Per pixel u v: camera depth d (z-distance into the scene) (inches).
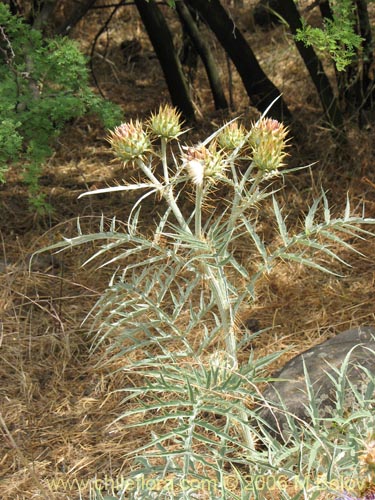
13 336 89.2
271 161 44.9
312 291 93.1
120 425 75.5
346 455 44.8
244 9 171.2
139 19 180.1
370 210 107.5
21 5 132.5
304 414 65.6
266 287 94.4
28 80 100.3
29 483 68.6
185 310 90.0
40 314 93.9
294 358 74.0
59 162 133.0
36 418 77.9
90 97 97.9
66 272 101.5
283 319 89.0
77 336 89.0
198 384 43.8
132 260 102.5
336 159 117.1
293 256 45.2
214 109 145.5
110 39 176.1
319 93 118.3
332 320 88.3
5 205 117.2
